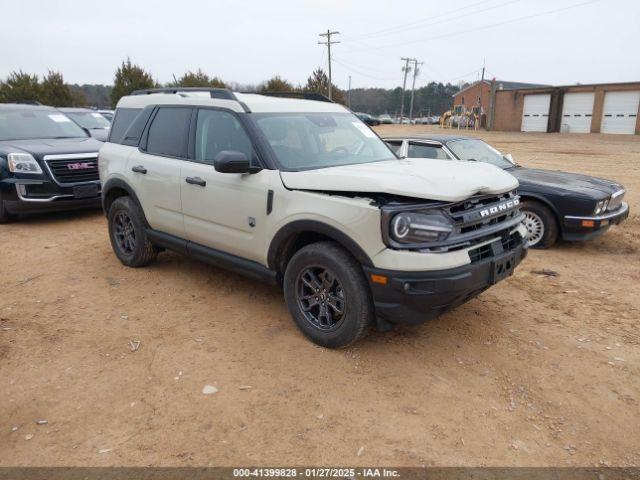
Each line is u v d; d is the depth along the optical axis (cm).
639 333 432
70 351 397
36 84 3294
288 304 413
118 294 511
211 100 475
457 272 344
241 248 442
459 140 771
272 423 311
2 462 280
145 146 539
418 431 304
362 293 363
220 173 444
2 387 349
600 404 332
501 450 289
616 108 4103
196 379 357
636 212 904
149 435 301
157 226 533
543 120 4625
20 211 801
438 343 407
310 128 468
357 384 350
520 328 438
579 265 619
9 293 515
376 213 341
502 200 400
